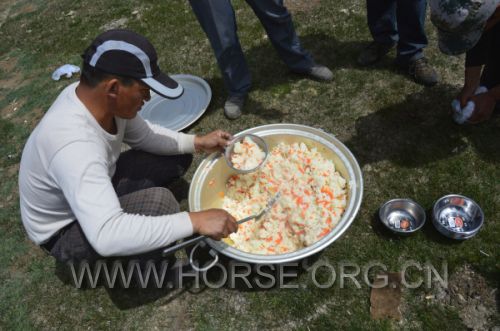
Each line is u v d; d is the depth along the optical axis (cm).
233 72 282
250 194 224
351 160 205
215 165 218
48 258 238
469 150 242
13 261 241
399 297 193
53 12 468
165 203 189
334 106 285
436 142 250
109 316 209
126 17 423
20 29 456
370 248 212
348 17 349
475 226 208
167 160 224
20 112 347
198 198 206
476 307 187
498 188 223
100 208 145
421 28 271
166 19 401
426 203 224
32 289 226
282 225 205
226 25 254
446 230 202
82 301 216
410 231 206
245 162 216
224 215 171
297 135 223
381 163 247
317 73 300
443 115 262
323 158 218
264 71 323
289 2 380
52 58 399
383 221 213
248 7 384
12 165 303
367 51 304
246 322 198
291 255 173
